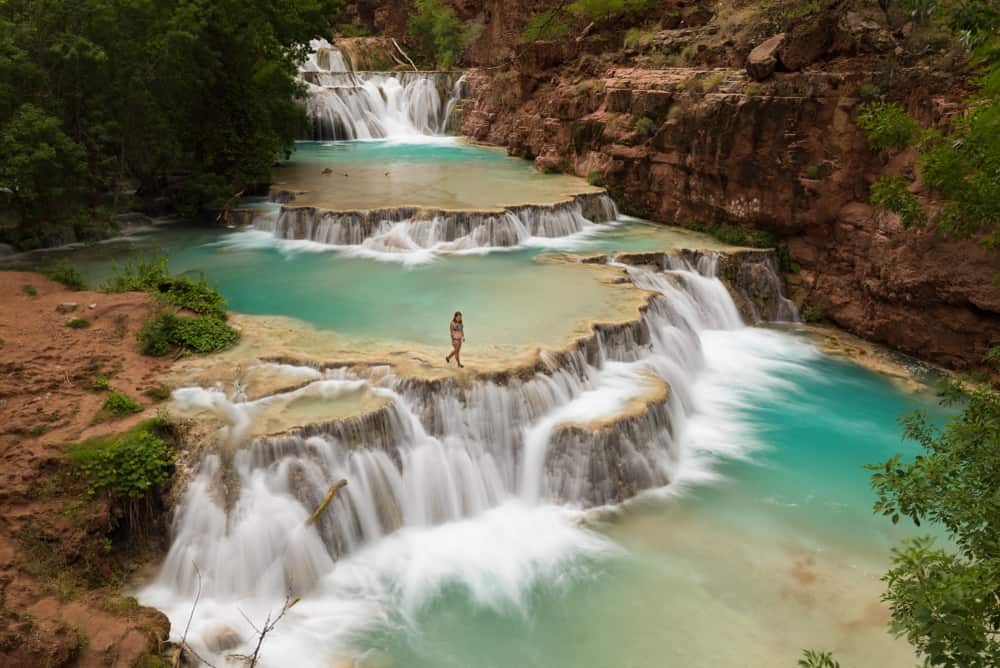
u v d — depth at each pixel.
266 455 14.30
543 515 16.06
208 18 31.31
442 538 15.32
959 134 13.44
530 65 46.50
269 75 36.84
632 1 43.41
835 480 17.66
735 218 28.84
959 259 22.12
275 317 20.44
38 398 15.05
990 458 8.71
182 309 19.92
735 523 16.00
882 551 15.27
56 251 27.23
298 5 40.59
